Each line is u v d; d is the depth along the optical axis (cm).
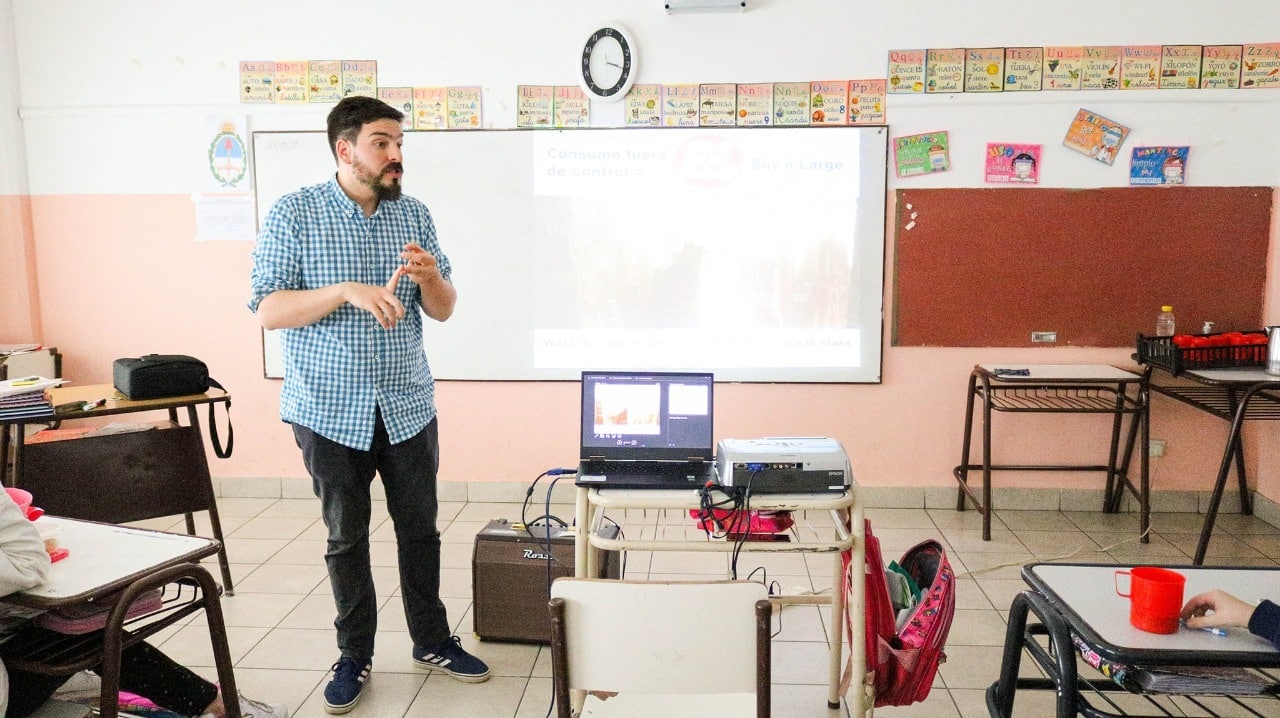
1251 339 373
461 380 430
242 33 417
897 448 422
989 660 275
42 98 426
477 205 419
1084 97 394
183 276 435
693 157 410
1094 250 403
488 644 289
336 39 415
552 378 427
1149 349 377
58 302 439
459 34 411
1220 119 391
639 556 362
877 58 399
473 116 414
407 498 257
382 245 249
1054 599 167
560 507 428
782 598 249
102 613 173
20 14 421
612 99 407
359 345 241
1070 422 414
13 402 269
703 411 238
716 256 415
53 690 190
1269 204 393
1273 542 374
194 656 277
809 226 411
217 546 189
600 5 404
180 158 427
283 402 250
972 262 408
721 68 404
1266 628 147
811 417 423
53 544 182
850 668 238
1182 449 412
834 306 415
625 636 149
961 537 384
